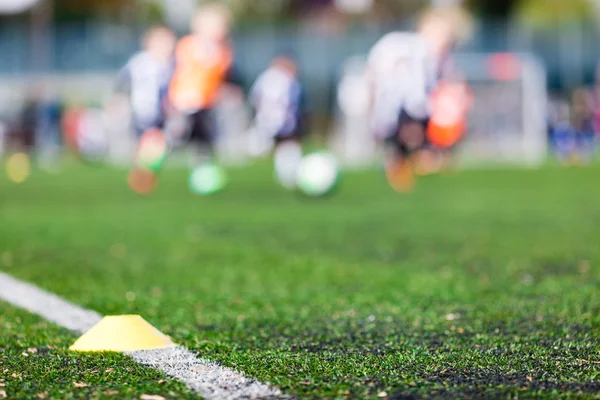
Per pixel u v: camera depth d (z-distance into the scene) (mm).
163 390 2686
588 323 3844
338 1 52406
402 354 3227
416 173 18922
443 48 14125
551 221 9094
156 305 4500
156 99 15484
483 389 2672
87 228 8664
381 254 6633
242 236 7961
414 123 14172
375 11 52938
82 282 5273
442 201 12148
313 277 5500
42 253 6730
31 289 4973
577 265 5820
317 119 37594
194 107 13891
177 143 14117
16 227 8750
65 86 35406
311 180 12953
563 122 28797
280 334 3699
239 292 4934
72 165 25156
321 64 37844
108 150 29828
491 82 29312
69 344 3434
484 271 5652
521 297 4602
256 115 18469
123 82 15664
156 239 7719
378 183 16625
